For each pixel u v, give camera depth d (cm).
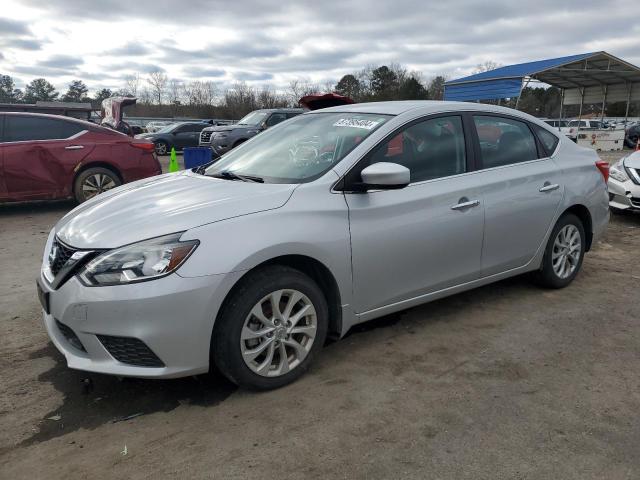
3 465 252
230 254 285
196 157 1096
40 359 355
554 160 461
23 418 289
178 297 273
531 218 433
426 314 429
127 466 251
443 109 399
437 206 370
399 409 296
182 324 276
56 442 269
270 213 305
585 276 528
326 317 330
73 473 246
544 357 357
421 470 247
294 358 322
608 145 2511
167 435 274
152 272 273
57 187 832
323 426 280
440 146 388
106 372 283
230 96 6419
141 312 271
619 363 349
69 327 289
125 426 282
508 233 418
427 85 6988
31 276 529
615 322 414
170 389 318
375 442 267
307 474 245
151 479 242
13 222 789
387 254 348
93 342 283
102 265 279
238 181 355
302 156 371
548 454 258
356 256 333
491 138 421
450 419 286
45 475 245
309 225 313
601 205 497
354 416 289
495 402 303
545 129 470
